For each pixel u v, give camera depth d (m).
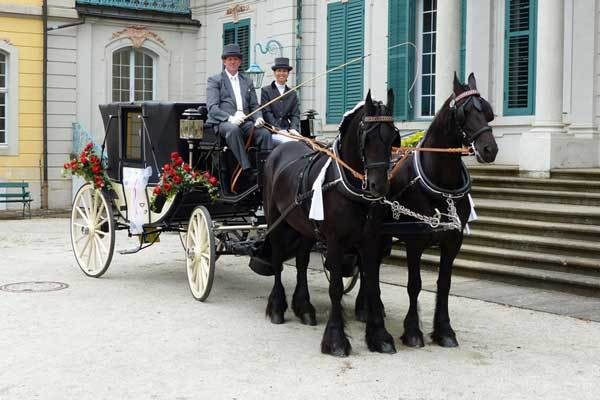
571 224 10.02
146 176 9.26
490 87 13.50
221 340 6.82
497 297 8.61
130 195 9.53
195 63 20.89
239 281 9.90
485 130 6.16
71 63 19.64
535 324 7.40
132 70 20.55
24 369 5.89
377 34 15.09
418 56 14.52
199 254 8.41
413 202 6.61
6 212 18.66
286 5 16.77
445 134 6.42
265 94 9.22
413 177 6.59
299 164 7.27
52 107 19.48
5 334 6.95
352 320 7.77
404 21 14.42
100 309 8.04
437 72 12.84
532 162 12.01
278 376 5.76
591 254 9.20
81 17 19.55
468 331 7.14
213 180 8.60
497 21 13.37
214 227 8.50
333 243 6.44
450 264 6.71
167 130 9.05
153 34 20.50
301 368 5.97
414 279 6.70
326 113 16.25
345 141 6.38
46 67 19.27
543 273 9.12
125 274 10.29
